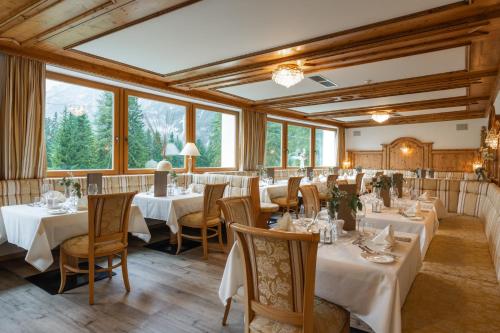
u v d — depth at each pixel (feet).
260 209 15.94
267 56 13.25
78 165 15.75
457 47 12.21
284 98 22.74
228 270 6.63
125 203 9.08
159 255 12.78
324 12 9.42
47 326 7.38
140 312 8.06
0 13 9.48
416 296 8.08
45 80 13.48
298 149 32.73
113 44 12.19
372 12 9.39
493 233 11.59
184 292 9.25
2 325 7.41
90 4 8.84
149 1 8.63
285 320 4.76
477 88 19.38
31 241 8.86
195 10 9.28
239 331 7.20
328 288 5.77
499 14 9.16
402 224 9.89
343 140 38.47
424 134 34.14
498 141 19.34
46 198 10.46
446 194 19.33
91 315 7.90
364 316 5.45
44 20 9.86
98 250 8.64
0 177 12.34
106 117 16.85
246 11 9.37
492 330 6.49
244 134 24.66
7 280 10.07
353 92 20.38
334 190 7.48
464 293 8.26
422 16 9.48
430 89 19.17
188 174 19.19
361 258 5.83
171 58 13.88
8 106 12.30
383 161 36.50
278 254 4.69
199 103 21.98
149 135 19.04
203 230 12.31
